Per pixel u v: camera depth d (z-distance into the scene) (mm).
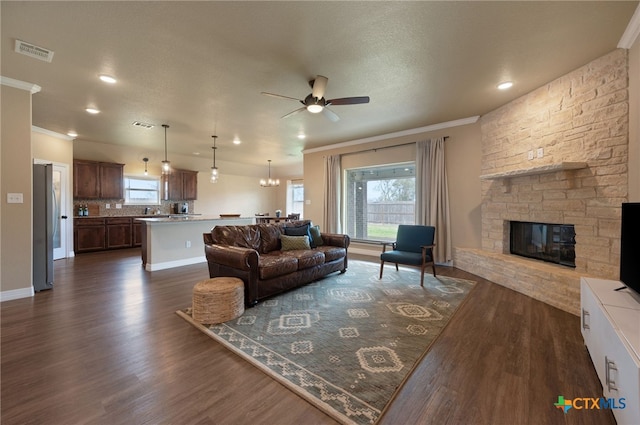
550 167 3012
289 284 3523
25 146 3332
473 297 3377
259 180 11102
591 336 1913
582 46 2574
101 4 1990
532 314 2850
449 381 1791
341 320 2734
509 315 2836
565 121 3148
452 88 3475
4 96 3178
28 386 1719
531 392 1680
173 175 8312
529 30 2326
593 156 2873
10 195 3242
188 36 2387
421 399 1627
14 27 2246
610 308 1681
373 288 3768
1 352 2107
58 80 3193
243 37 2402
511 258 3842
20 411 1513
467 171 4762
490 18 2168
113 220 6852
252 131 5488
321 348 2203
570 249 3271
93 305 3094
